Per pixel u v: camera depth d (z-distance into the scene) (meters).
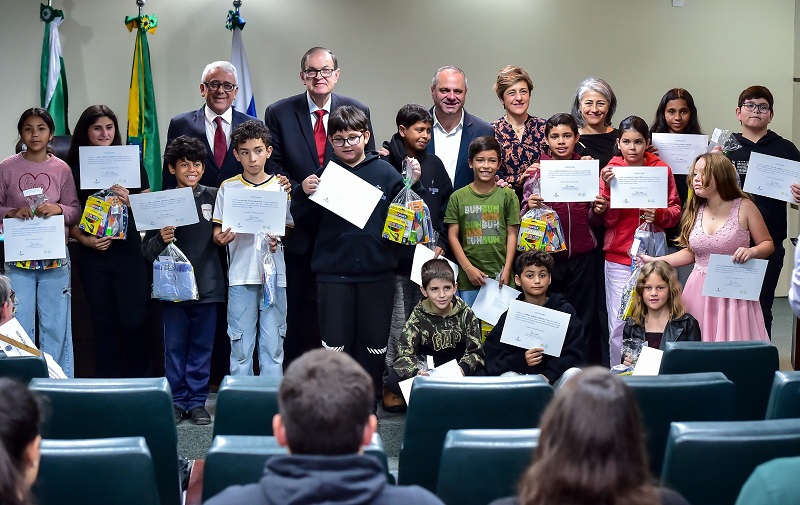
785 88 7.74
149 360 4.79
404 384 3.77
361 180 4.29
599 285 4.91
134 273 4.62
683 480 1.94
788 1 7.67
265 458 1.95
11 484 1.42
